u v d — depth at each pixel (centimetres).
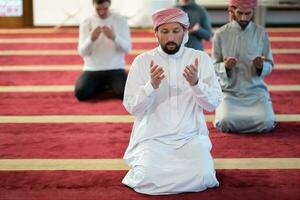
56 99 699
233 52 581
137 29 1192
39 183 449
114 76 701
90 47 676
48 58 923
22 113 642
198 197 418
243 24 573
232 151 520
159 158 426
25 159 502
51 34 1141
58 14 1210
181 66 439
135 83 437
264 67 572
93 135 568
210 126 595
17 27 1215
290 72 826
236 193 427
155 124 439
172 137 436
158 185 418
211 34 805
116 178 458
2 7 1201
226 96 588
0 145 539
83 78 695
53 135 568
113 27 692
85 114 639
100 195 425
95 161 497
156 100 439
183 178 418
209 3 1194
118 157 507
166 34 423
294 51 967
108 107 668
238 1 559
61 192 432
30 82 777
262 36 582
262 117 566
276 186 442
